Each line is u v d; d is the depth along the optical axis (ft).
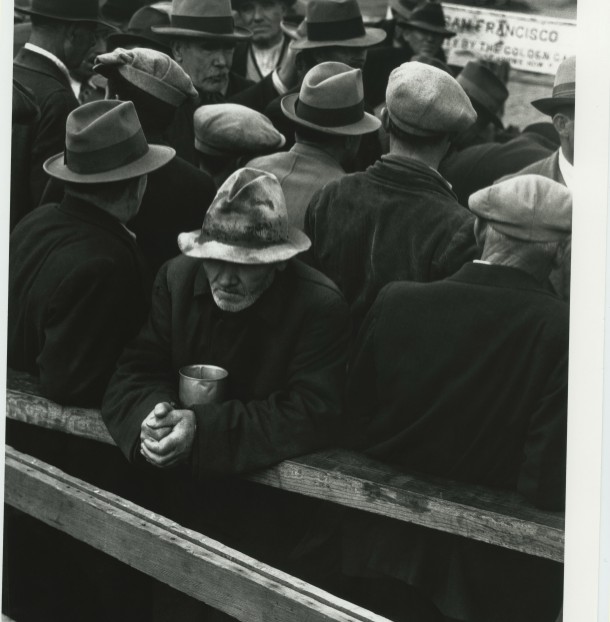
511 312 9.64
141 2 11.28
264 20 10.73
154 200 11.17
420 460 10.09
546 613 9.67
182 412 10.75
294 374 10.59
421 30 10.05
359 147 10.37
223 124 10.84
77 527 11.62
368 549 10.27
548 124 9.57
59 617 11.96
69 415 11.60
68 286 11.44
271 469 10.62
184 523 11.11
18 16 11.84
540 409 9.57
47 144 11.70
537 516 9.60
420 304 9.98
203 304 10.81
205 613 11.07
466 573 9.89
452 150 9.92
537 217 9.51
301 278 10.53
